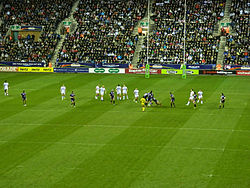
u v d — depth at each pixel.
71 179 31.75
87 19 100.62
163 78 78.94
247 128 44.00
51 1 106.62
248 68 81.12
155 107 54.75
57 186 30.61
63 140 41.06
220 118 48.41
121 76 82.25
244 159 35.09
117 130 44.22
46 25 101.88
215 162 34.56
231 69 81.94
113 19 99.44
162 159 35.47
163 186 30.25
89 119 48.97
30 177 32.28
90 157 36.25
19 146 39.56
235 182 30.72
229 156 35.84
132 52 90.62
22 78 81.06
